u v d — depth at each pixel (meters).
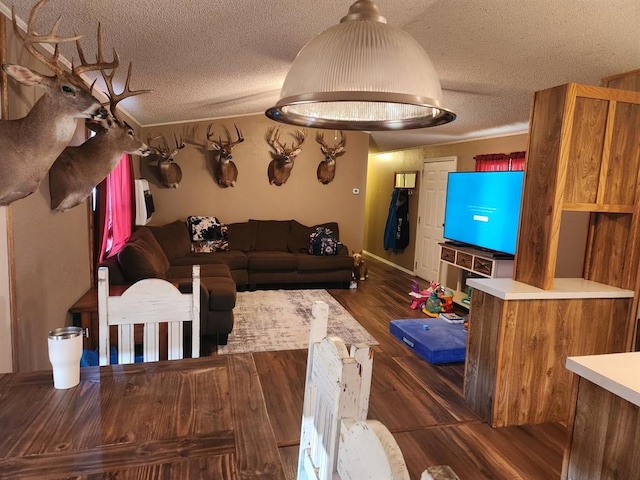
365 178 6.85
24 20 2.01
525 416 2.62
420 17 2.72
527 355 2.57
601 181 2.50
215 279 4.05
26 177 1.67
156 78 3.54
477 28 2.79
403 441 2.42
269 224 6.30
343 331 4.21
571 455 1.58
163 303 1.77
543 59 3.09
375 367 3.37
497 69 3.47
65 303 2.64
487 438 2.47
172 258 5.13
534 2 2.36
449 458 2.28
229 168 6.07
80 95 1.65
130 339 1.75
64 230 2.62
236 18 2.39
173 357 1.79
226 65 3.42
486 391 2.64
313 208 6.69
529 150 2.65
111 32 2.35
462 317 4.49
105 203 3.41
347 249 6.31
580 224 3.80
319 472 0.99
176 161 6.06
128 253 3.34
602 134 2.47
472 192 4.95
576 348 2.63
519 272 2.76
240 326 4.25
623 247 2.64
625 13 2.30
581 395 1.53
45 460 0.99
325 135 6.59
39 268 2.23
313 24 2.63
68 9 1.96
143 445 1.07
